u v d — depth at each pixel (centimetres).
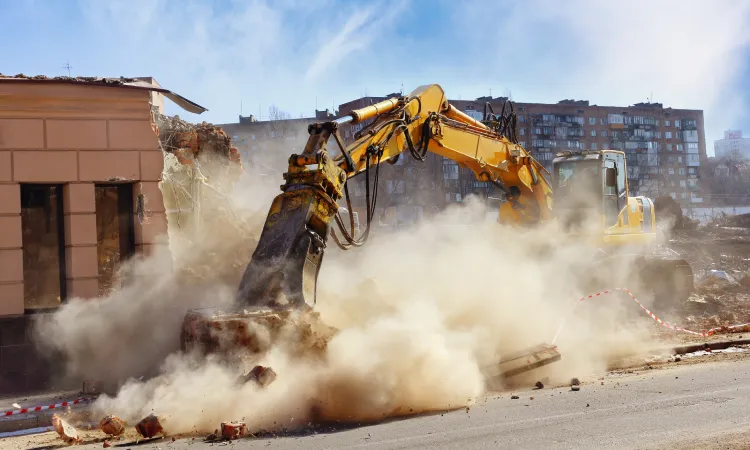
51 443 873
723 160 11825
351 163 1149
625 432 776
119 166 1335
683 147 11275
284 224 1036
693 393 974
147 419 847
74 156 1306
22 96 1268
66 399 1142
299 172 1069
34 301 1311
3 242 1262
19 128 1275
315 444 771
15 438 923
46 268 1320
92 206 1319
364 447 751
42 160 1288
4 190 1266
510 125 1691
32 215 1314
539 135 9900
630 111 10875
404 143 1338
